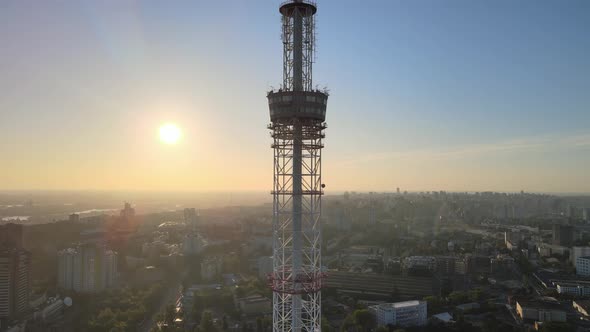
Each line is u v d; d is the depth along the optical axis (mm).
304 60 151875
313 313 161750
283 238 152250
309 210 150750
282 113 147750
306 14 151875
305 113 146625
